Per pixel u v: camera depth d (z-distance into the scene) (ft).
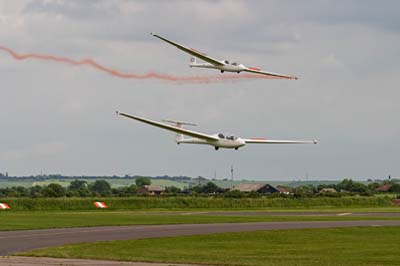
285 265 200.13
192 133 468.75
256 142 480.64
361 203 651.66
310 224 339.57
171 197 633.61
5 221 365.61
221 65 414.00
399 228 313.32
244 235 281.95
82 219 386.52
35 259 206.28
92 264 196.44
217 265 199.72
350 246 248.32
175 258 213.25
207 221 366.22
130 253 224.12
